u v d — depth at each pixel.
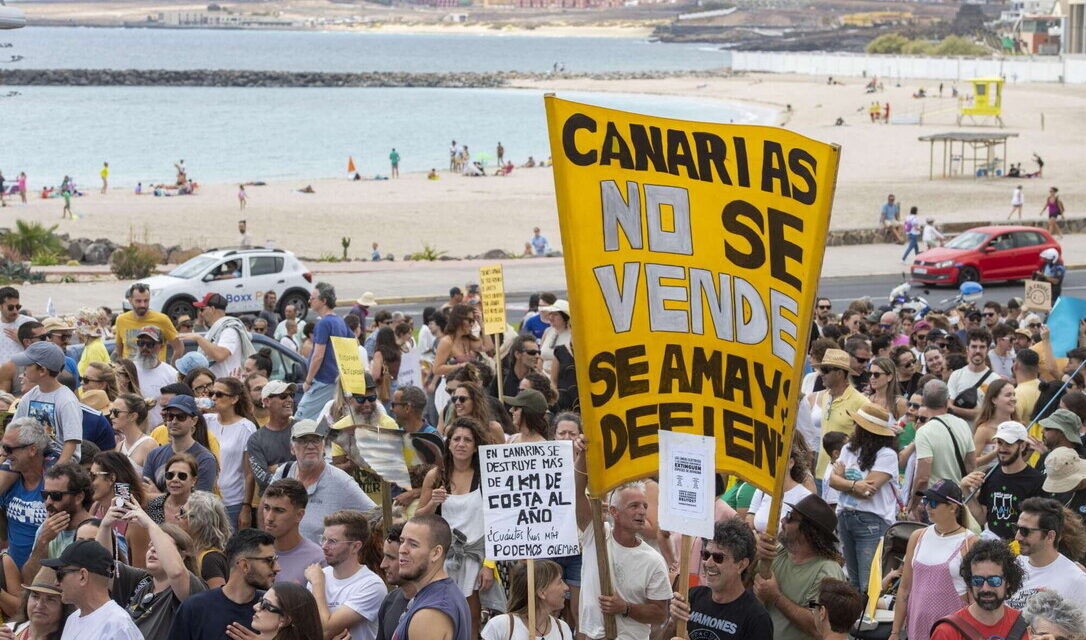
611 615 7.00
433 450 9.99
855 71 189.00
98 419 11.46
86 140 100.50
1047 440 10.45
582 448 8.24
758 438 6.61
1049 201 50.81
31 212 56.59
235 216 55.56
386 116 131.12
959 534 8.30
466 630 6.97
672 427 6.78
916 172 70.81
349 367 10.96
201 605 7.11
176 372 14.33
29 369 10.89
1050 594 6.93
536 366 14.50
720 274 6.55
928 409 11.38
